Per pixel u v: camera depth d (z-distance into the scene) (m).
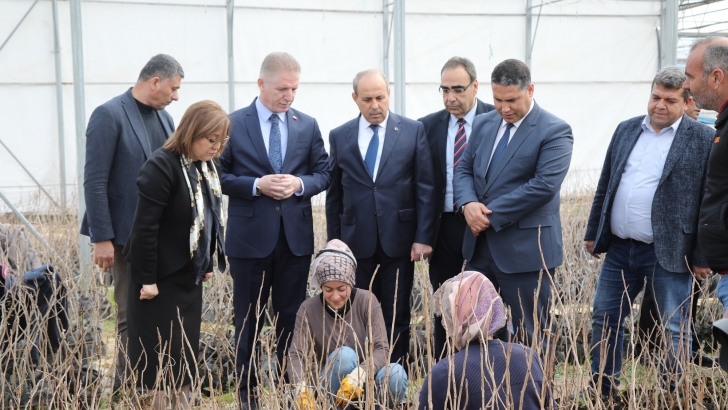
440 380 2.43
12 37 11.01
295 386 3.05
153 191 3.26
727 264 3.03
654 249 3.79
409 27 12.86
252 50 12.34
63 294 4.45
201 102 3.33
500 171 3.94
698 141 3.72
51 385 3.70
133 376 3.35
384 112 4.27
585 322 3.26
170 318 3.40
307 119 4.36
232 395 4.23
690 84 3.13
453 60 4.42
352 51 12.88
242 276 4.15
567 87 13.45
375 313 3.69
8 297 4.11
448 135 4.53
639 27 13.52
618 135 4.06
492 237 3.96
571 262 5.72
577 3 13.20
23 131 11.20
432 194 4.33
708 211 3.06
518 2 13.14
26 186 11.25
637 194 3.88
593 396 3.61
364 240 4.30
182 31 11.90
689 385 3.29
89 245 6.61
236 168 4.21
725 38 3.08
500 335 2.57
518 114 3.89
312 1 12.52
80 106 6.68
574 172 13.10
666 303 3.84
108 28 11.43
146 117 4.13
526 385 2.30
